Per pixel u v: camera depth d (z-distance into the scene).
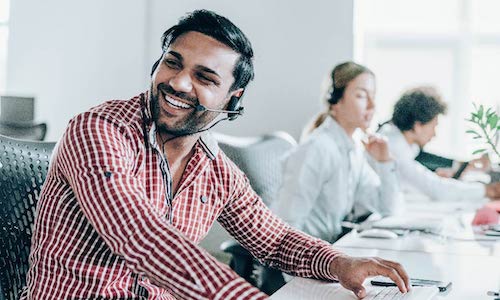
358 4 5.22
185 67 1.35
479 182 4.00
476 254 2.07
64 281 1.33
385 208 3.28
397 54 5.45
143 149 1.37
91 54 5.62
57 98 5.75
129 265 1.11
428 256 2.02
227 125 5.27
